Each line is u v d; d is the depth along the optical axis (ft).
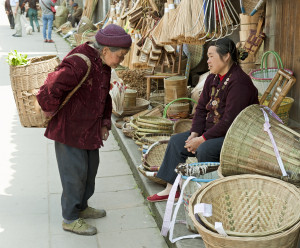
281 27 14.58
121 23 23.98
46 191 13.05
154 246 10.00
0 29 58.18
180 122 15.06
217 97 10.14
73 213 10.53
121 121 18.20
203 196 7.11
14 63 10.46
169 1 14.07
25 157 15.92
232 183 7.60
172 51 17.54
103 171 14.53
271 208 7.41
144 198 12.42
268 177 7.47
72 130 9.66
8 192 13.00
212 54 9.79
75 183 10.11
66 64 8.96
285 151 7.78
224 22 12.37
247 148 7.96
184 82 17.97
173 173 10.82
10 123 20.04
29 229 10.87
